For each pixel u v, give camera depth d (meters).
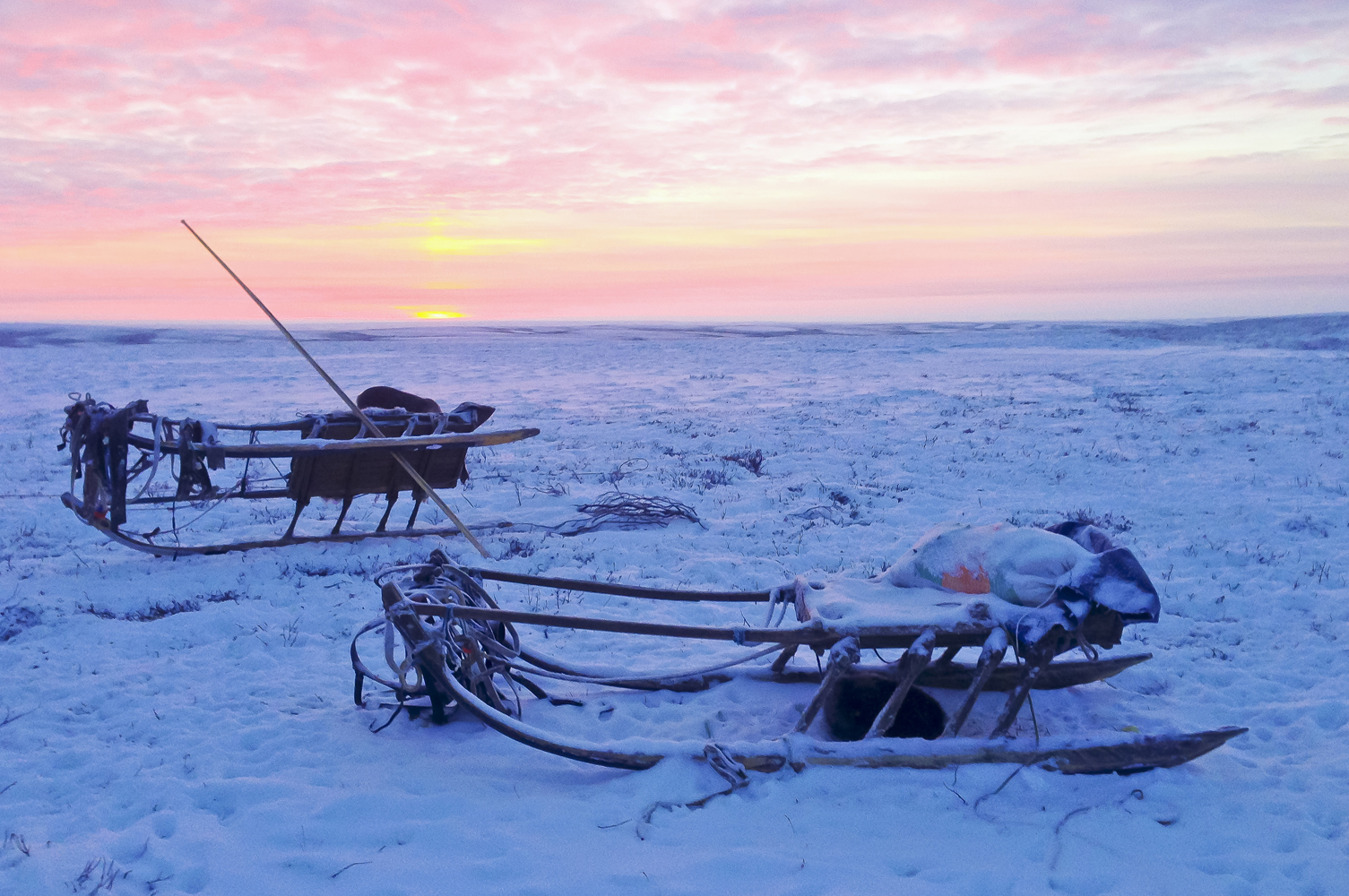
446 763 4.39
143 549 8.87
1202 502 11.43
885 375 35.69
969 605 4.31
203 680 5.71
